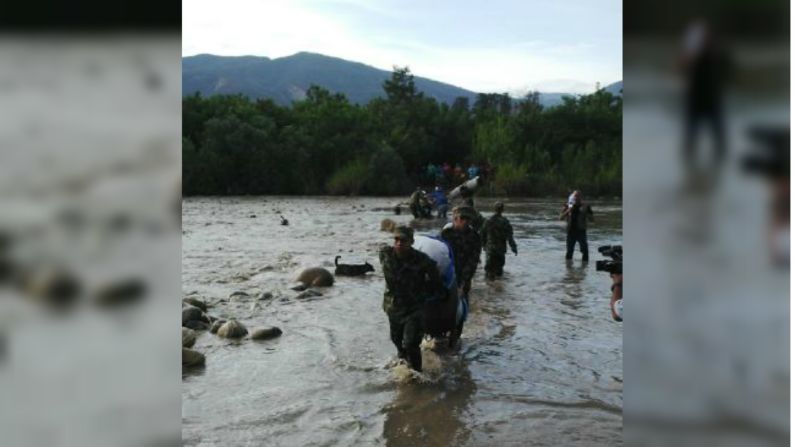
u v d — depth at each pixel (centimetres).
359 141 4188
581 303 880
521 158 4147
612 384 551
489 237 1052
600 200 3441
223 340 674
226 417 470
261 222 2095
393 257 573
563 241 1611
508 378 566
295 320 764
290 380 554
